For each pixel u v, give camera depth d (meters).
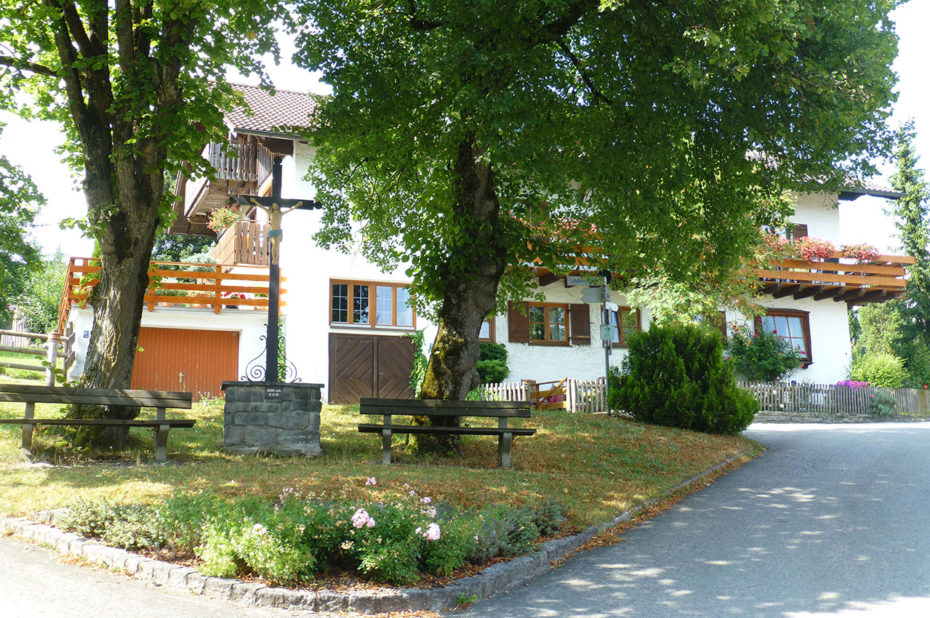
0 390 10.05
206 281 21.50
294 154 20.14
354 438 13.48
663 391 16.77
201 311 18.92
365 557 6.02
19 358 25.84
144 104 10.87
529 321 23.97
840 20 10.28
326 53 11.47
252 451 11.55
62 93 13.66
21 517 7.56
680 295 21.61
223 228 25.17
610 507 9.21
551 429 15.21
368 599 5.66
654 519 9.09
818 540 7.73
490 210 12.58
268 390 11.73
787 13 9.19
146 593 5.76
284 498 7.75
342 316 20.31
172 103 11.58
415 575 6.09
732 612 5.58
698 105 11.10
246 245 20.41
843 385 24.44
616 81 11.90
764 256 22.77
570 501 9.30
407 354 20.75
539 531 7.82
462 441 13.32
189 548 6.54
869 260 26.67
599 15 11.01
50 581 5.92
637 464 12.54
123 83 11.01
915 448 14.24
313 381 19.58
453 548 6.37
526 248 12.88
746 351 25.59
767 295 27.12
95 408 11.47
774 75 10.64
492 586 6.26
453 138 12.58
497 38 10.60
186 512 6.71
